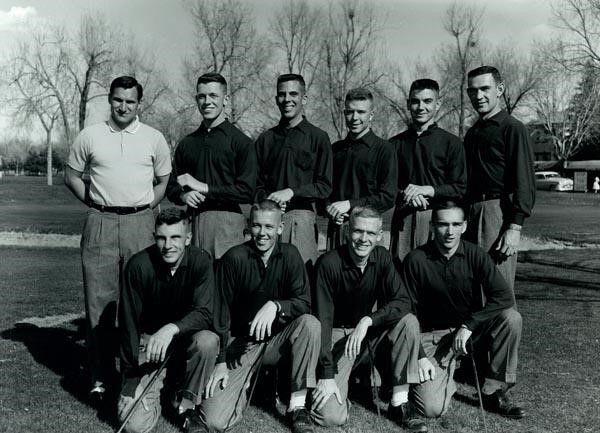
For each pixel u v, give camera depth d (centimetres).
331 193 546
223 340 426
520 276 1138
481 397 458
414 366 428
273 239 430
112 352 479
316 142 519
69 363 557
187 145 511
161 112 3944
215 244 498
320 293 440
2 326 704
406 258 468
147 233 476
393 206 521
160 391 459
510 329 441
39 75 4072
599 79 2580
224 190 486
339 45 3853
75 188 482
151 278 416
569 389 489
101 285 470
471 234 531
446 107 4212
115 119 470
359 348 422
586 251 1565
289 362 436
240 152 495
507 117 513
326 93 3897
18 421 416
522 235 1928
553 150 7138
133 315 414
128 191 466
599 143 6150
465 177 522
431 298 466
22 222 2219
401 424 422
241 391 427
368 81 3922
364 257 437
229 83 3841
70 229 2022
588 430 412
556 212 2989
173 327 402
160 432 407
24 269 1197
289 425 422
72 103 4162
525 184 493
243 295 438
